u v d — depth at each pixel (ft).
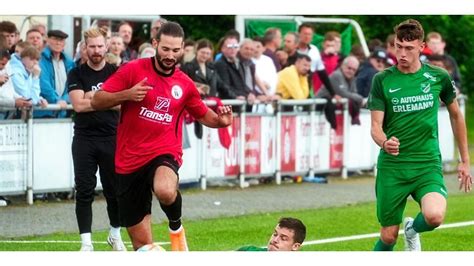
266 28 110.01
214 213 71.61
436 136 51.21
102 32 57.52
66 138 75.36
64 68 76.54
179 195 47.21
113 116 56.70
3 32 75.77
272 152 87.30
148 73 46.98
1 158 72.54
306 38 91.76
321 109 90.43
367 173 95.09
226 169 84.53
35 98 73.77
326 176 92.53
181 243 47.70
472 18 153.17
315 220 69.92
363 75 95.04
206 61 82.28
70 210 71.41
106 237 62.85
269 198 79.15
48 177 74.69
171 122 47.52
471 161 106.63
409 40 50.31
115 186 53.67
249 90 85.51
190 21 130.52
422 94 50.70
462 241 63.16
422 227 50.83
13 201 74.23
